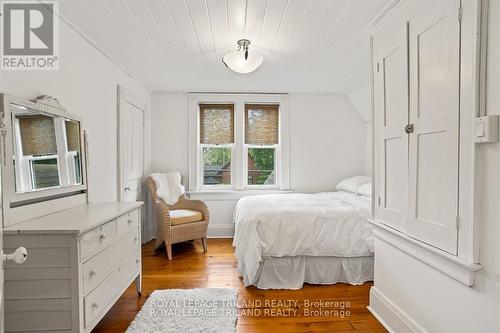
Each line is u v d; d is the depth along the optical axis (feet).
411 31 5.25
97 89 8.17
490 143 3.68
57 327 4.44
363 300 7.29
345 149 13.75
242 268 8.23
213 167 13.58
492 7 3.67
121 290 6.15
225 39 7.57
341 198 10.57
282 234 7.97
